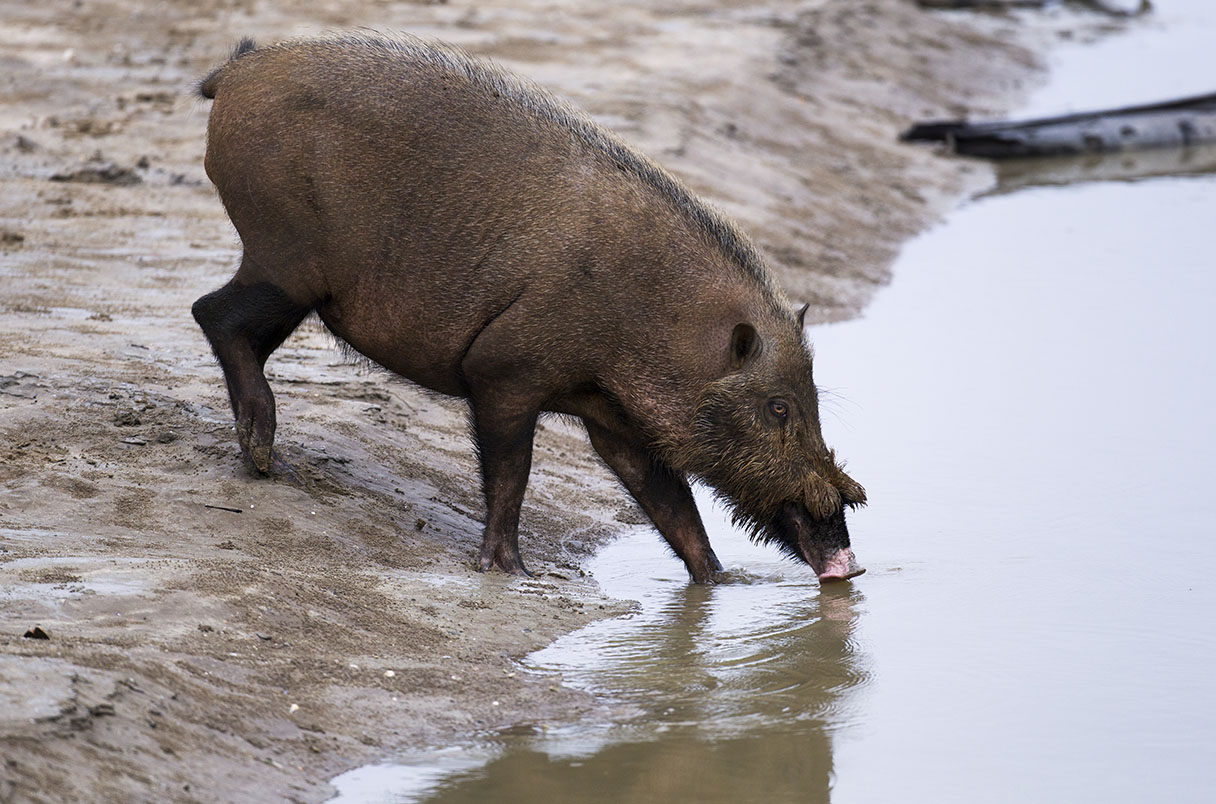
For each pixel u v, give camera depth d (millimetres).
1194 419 49438
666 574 37000
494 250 33156
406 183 33500
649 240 33250
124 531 31453
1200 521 40156
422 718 25750
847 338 59094
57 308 47969
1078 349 57875
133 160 67062
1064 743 26766
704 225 33969
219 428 38000
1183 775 25688
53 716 21234
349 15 99875
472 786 23750
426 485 39312
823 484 33906
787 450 33750
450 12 104375
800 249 69312
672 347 33375
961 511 40938
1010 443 46938
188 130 71938
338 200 33688
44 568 27891
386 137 33625
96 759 20984
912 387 52781
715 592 35344
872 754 26188
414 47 35344
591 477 44438
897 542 38562
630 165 34000
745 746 26203
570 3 111750
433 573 33312
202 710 23547
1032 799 24562
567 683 28438
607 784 24359
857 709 28094
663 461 34719
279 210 34031
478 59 36062
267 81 34250
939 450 46219
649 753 25578
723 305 33375
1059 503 41562
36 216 58844
